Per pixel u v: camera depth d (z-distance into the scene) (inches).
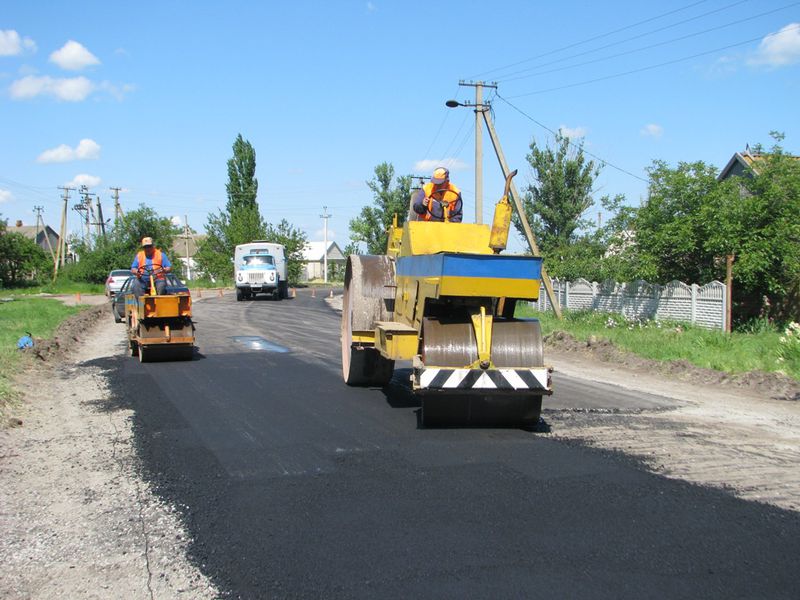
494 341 282.8
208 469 240.4
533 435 284.4
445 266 270.5
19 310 1046.4
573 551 168.7
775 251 597.9
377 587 151.4
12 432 296.7
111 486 224.7
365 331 371.2
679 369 454.3
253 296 1589.6
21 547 177.8
